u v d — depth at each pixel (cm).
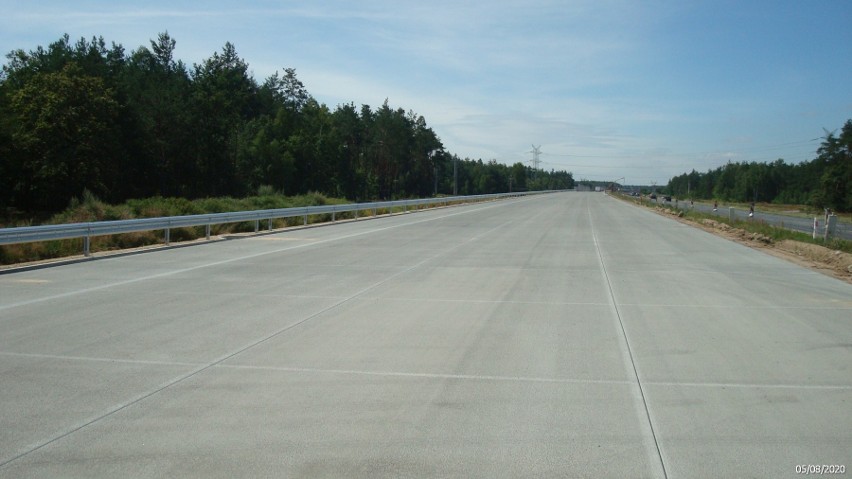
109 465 427
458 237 2431
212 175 7125
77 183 5125
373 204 4009
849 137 7969
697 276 1400
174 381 610
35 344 748
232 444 461
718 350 742
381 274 1388
